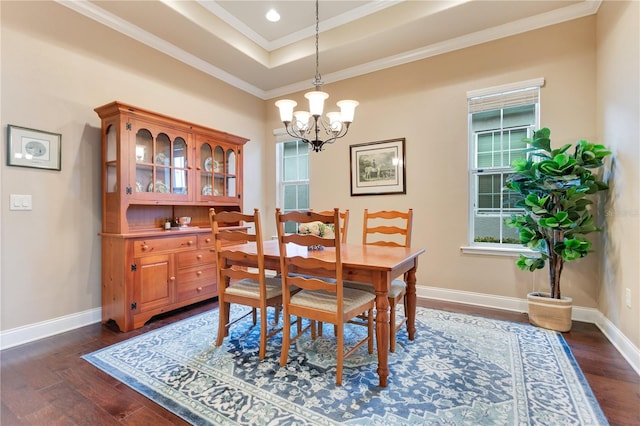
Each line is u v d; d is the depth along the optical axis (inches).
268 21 130.6
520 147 118.5
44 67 94.9
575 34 106.7
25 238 91.3
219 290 88.4
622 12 83.7
